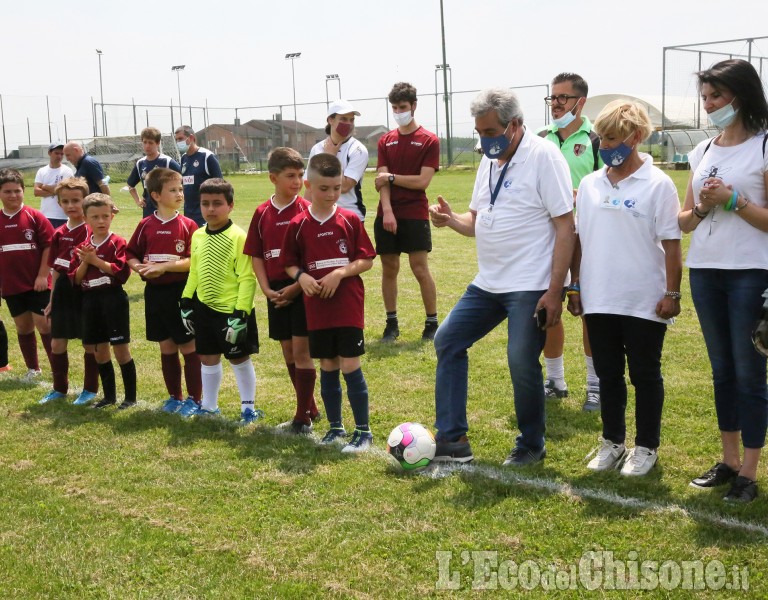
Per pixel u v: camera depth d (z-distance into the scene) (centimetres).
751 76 357
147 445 468
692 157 390
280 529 352
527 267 407
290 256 461
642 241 390
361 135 5678
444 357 432
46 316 600
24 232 618
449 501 376
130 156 2570
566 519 354
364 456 441
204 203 503
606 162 393
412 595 296
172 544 340
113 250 538
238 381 516
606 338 407
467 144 4694
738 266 362
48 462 441
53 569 321
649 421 409
